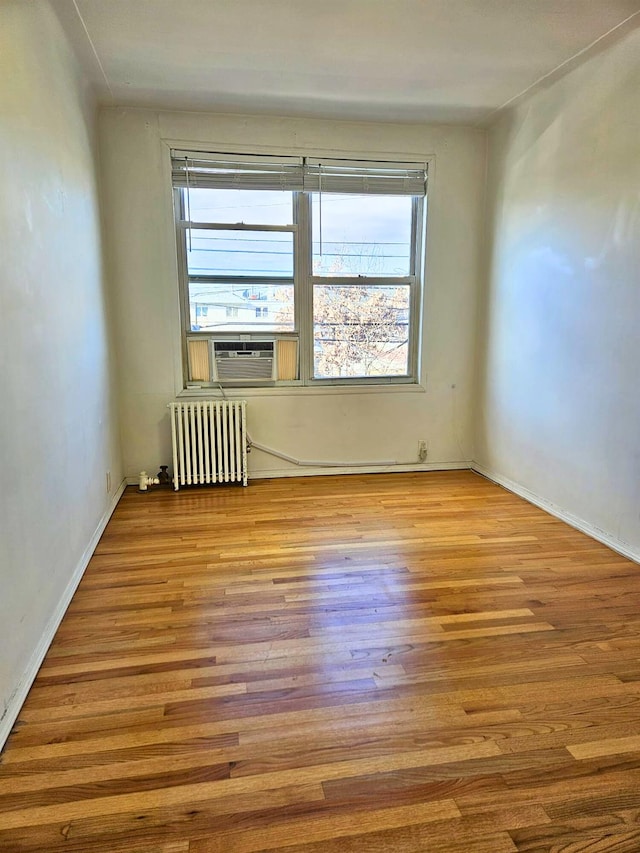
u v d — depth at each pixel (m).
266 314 4.23
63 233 2.54
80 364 2.80
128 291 3.93
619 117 2.81
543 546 3.01
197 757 1.54
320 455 4.43
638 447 2.77
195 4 2.45
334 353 4.39
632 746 1.59
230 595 2.47
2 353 1.70
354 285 4.32
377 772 1.50
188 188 3.92
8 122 1.83
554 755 1.56
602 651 2.05
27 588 1.87
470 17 2.56
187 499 3.83
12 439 1.76
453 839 1.30
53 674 1.91
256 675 1.91
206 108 3.73
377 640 2.12
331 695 1.80
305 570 2.72
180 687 1.84
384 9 2.50
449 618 2.28
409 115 3.90
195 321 4.14
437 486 4.15
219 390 4.22
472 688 1.84
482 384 4.44
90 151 3.30
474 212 4.30
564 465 3.38
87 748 1.57
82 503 2.74
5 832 1.31
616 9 2.49
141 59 2.99
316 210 4.16
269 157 3.95
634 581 2.61
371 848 1.28
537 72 3.18
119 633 2.16
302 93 3.49
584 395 3.17
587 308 3.12
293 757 1.55
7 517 1.69
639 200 2.70
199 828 1.33
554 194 3.38
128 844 1.29
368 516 3.48
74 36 2.71
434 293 4.36
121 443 4.05
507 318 4.00
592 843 1.30
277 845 1.29
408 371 4.54
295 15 2.54
